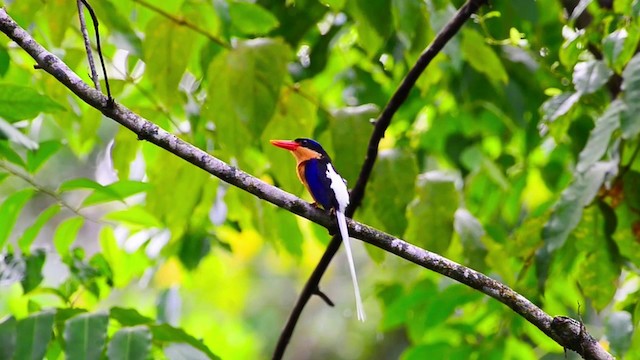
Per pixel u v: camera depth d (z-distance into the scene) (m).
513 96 12.08
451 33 9.38
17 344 8.04
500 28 12.11
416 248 8.19
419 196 10.70
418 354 11.78
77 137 12.03
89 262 10.01
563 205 9.57
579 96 9.55
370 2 9.63
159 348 8.88
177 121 11.29
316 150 9.91
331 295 24.84
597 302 10.13
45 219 9.78
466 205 13.69
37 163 9.60
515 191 13.42
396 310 12.05
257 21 10.31
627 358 10.41
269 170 11.48
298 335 24.53
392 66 12.91
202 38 10.87
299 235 11.07
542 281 9.88
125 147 10.77
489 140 15.25
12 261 9.20
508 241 11.00
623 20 9.50
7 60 9.74
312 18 12.13
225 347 16.64
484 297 11.51
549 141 13.38
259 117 9.62
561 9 12.32
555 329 7.65
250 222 11.60
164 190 10.41
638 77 8.66
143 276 11.90
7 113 8.93
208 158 8.11
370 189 10.55
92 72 8.00
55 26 9.91
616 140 9.88
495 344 11.74
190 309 19.00
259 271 24.64
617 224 10.20
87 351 8.06
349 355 24.38
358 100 13.09
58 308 8.75
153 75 10.02
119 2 10.44
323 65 12.38
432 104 14.28
